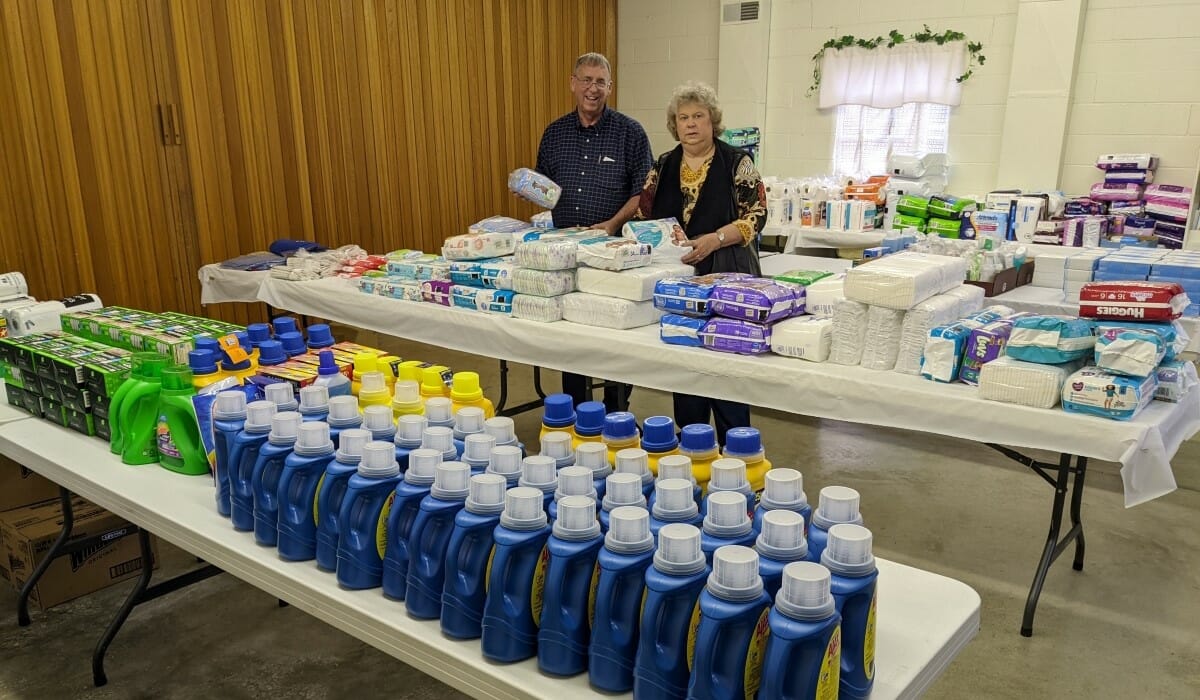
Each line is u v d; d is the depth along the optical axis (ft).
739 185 10.37
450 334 10.36
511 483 4.30
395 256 12.01
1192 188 17.21
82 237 14.74
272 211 17.39
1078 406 6.42
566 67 23.77
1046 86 18.63
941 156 19.69
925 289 7.58
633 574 3.51
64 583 9.00
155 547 9.73
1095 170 18.84
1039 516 11.14
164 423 6.05
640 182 13.02
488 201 22.07
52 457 6.37
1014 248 12.19
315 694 7.67
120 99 14.93
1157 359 6.29
